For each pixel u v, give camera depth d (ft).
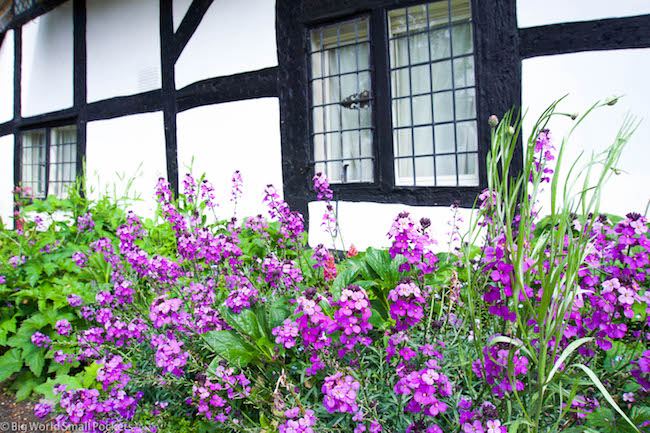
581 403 4.33
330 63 14.14
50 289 9.76
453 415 4.94
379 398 5.29
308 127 14.14
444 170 12.64
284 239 9.96
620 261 4.91
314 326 4.55
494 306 4.12
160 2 18.17
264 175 15.15
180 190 17.58
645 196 9.66
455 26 12.15
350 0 13.14
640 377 4.09
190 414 6.49
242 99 15.53
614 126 9.92
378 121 12.95
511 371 3.86
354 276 7.00
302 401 5.42
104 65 20.66
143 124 18.94
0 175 28.14
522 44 10.91
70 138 23.77
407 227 5.07
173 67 17.71
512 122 11.08
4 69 27.30
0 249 11.96
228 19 15.80
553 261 3.68
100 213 13.80
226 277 7.84
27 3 22.70
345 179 13.97
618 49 9.86
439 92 12.12
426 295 5.80
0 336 9.00
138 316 7.00
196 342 6.32
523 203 3.97
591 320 4.18
